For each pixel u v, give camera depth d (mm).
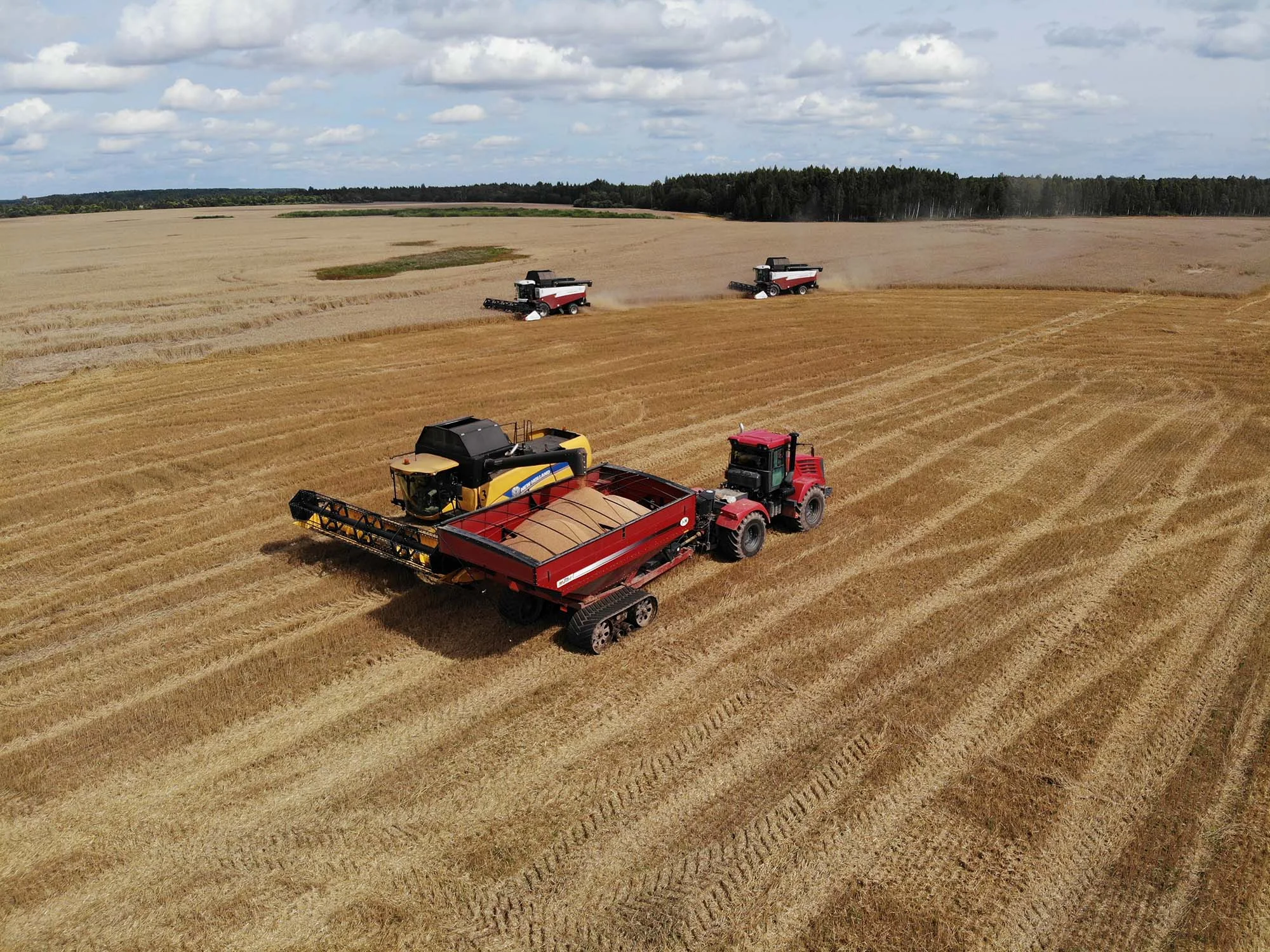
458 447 14570
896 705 10234
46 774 9281
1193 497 17000
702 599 12953
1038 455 19781
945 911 7328
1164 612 12414
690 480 18438
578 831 8273
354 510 14148
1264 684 10547
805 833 8203
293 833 8352
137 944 7168
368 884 7727
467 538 11695
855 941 7039
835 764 9172
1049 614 12398
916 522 15891
